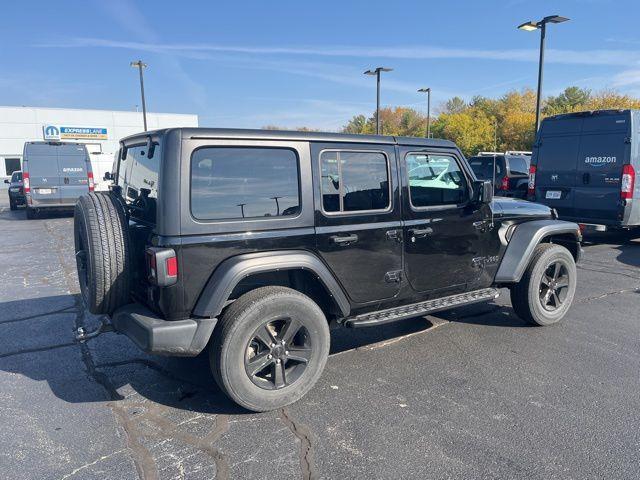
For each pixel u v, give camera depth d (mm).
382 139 4051
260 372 3664
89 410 3592
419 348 4754
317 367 3691
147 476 2836
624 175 8867
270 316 3453
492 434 3258
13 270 8109
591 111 9328
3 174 41156
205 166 3297
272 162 3531
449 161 4512
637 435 3242
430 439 3203
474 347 4770
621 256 9109
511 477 2822
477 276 4797
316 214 3688
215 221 3305
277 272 3816
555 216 5613
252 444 3156
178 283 3213
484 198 4449
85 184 15469
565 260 5336
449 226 4461
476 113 51719
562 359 4484
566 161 9766
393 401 3711
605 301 6285
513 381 4039
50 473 2865
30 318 5633
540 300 5234
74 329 5188
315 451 3076
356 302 4008
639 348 4746
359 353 4637
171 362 4426
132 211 3926
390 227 4066
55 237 11625
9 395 3818
